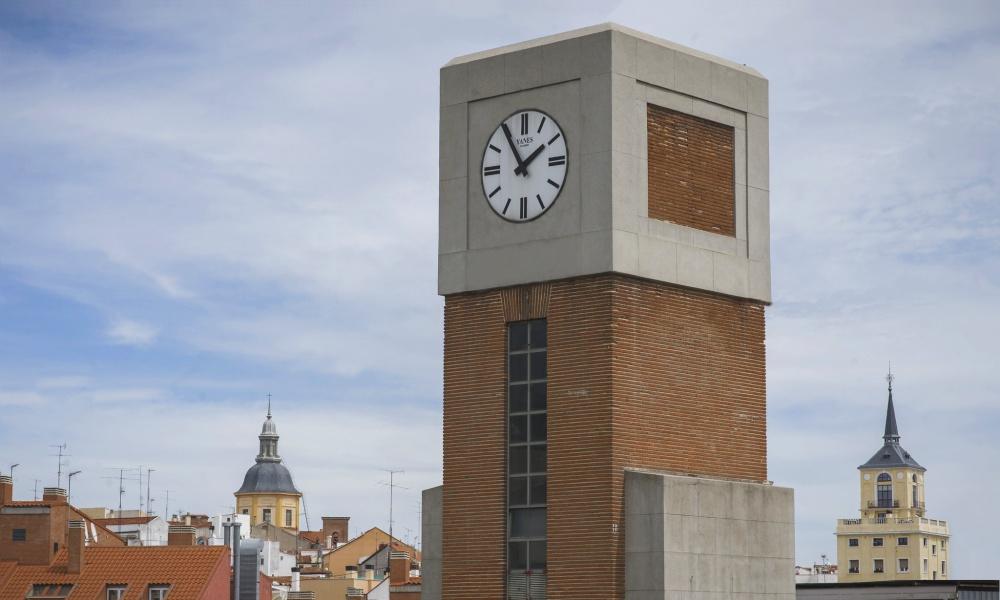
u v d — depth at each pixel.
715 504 50.94
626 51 51.62
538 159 52.34
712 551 50.59
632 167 51.38
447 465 53.09
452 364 53.41
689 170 53.31
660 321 51.78
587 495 50.00
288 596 145.88
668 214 52.44
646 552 49.25
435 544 53.12
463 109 54.03
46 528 120.00
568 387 50.88
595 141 51.19
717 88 54.25
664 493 49.16
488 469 52.16
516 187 52.69
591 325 50.69
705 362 52.94
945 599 74.88
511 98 53.12
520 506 51.66
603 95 51.19
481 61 53.78
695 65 53.69
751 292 54.41
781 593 52.88
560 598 50.12
